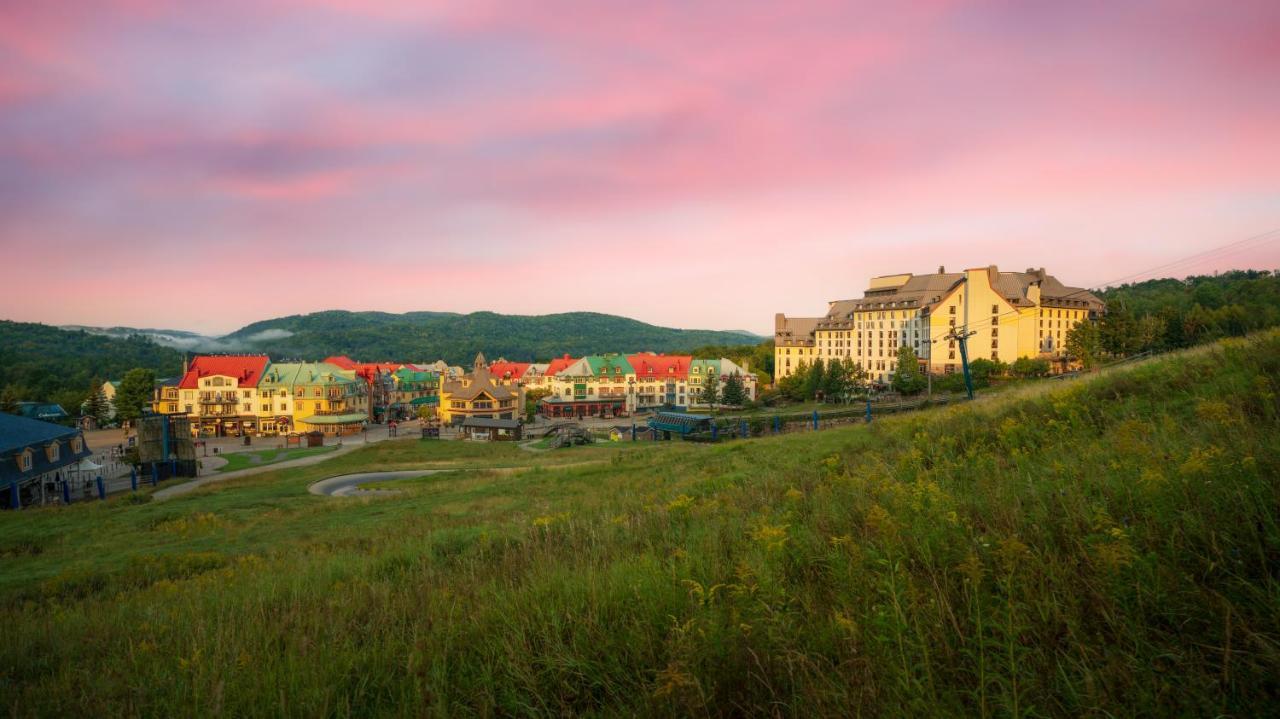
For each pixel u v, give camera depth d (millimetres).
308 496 34281
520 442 75875
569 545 10430
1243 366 12164
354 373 114688
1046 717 3453
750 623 4621
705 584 6023
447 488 32625
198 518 26219
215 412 98500
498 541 12883
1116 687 3549
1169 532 4855
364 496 32562
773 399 105000
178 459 54625
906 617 4379
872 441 19609
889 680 3898
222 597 9703
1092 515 5484
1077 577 4559
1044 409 15102
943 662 4066
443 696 4953
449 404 110250
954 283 88062
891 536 5695
